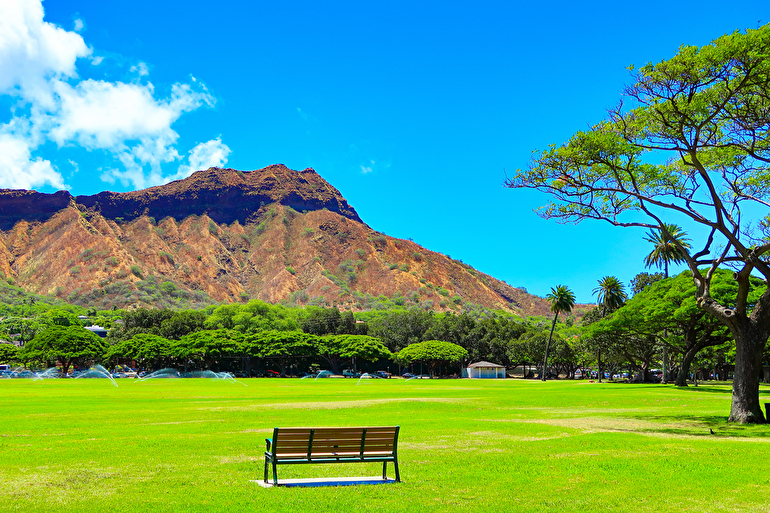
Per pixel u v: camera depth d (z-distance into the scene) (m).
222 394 52.34
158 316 164.25
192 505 9.87
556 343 134.62
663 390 54.25
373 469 13.62
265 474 11.88
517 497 10.57
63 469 13.38
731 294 49.28
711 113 23.72
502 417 27.86
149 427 23.09
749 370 24.55
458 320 166.25
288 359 144.75
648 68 22.67
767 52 20.16
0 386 71.31
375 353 145.38
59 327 128.25
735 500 10.35
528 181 26.62
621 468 13.28
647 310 58.28
